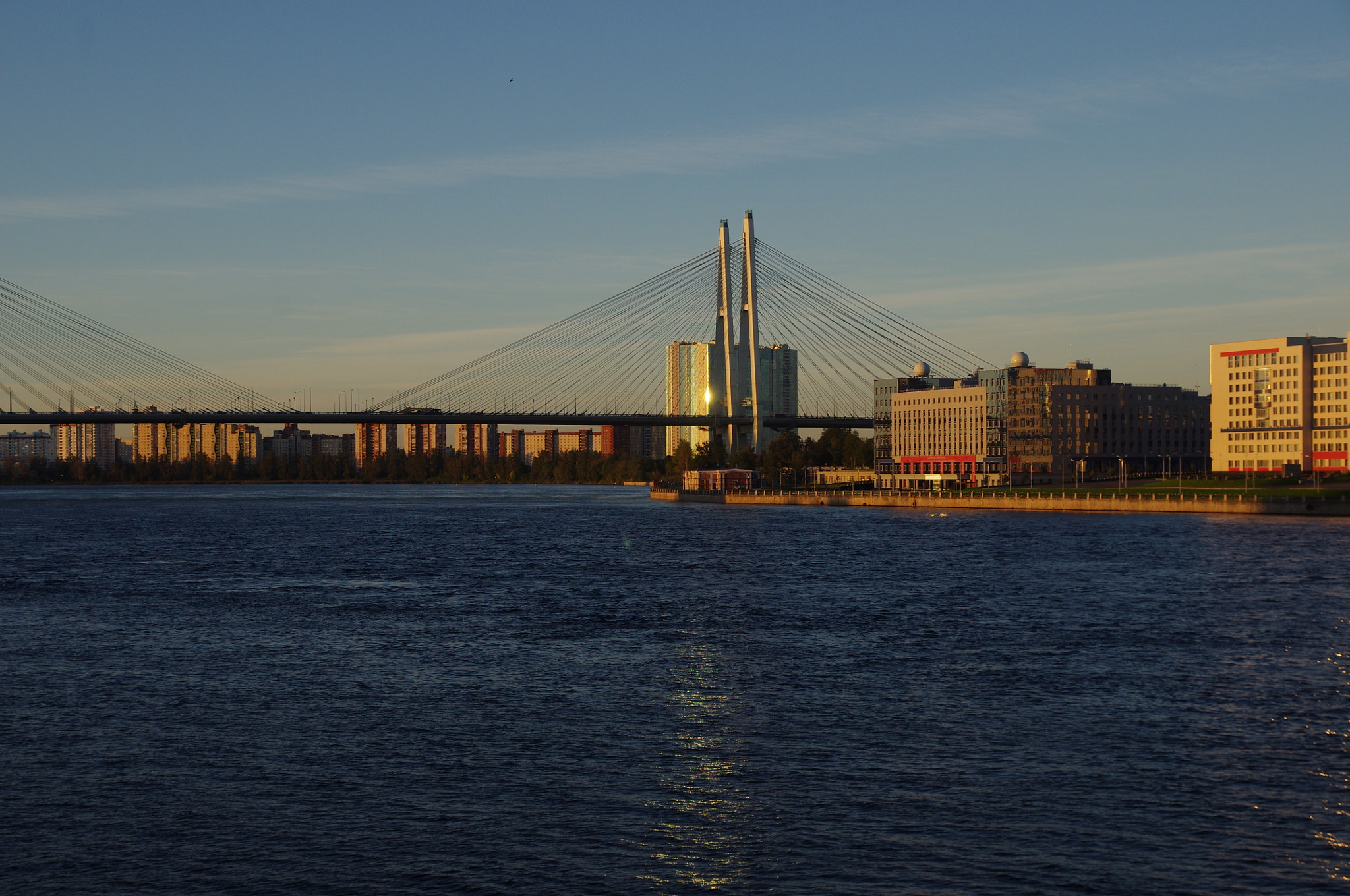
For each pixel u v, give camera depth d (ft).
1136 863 144.97
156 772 179.22
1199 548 533.14
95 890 138.72
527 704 221.25
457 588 407.23
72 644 288.30
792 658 267.18
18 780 175.52
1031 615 330.95
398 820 159.12
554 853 148.25
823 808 162.91
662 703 222.07
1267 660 262.26
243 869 144.05
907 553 528.63
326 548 588.91
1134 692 230.27
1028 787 171.42
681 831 155.12
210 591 399.65
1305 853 148.05
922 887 138.41
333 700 224.74
